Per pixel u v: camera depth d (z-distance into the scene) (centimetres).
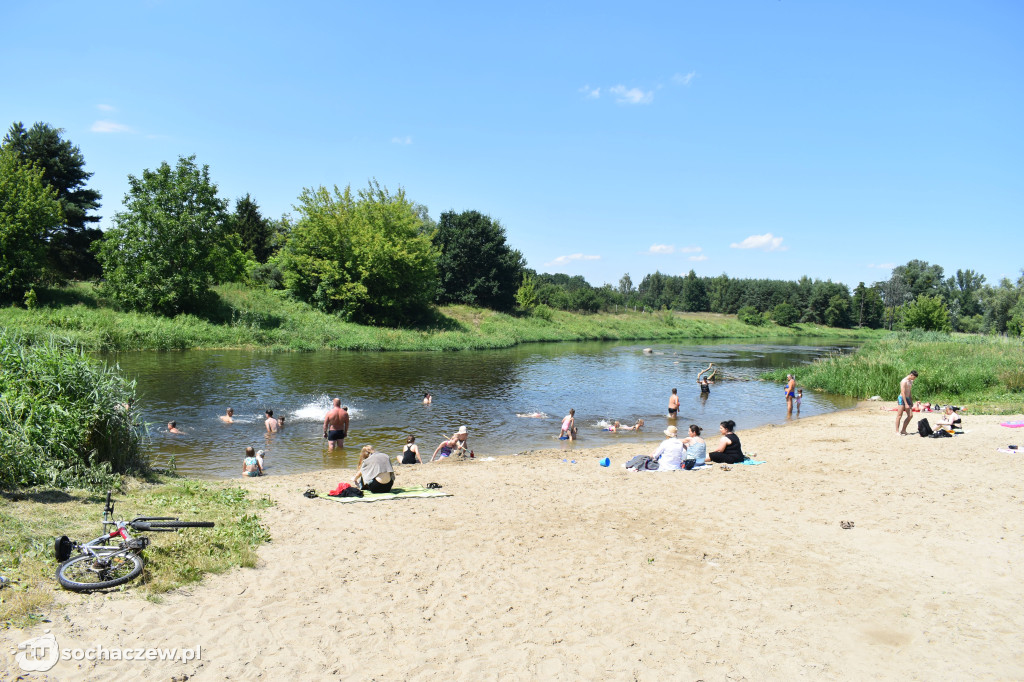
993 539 844
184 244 4309
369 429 1939
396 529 890
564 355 4828
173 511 888
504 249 7375
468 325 6209
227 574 688
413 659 538
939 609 647
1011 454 1381
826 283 11400
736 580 720
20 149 4672
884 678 522
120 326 3722
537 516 973
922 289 12350
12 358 1030
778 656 555
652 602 661
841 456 1441
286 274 5412
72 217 4769
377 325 5488
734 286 11825
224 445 1661
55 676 462
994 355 3366
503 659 543
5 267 3784
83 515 797
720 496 1099
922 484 1147
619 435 2005
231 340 4134
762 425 2217
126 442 1111
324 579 695
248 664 511
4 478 848
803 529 900
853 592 688
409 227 5816
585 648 565
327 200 5438
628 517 970
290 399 2359
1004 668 536
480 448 1767
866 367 3116
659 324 8544
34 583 589
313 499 1047
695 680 514
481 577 721
